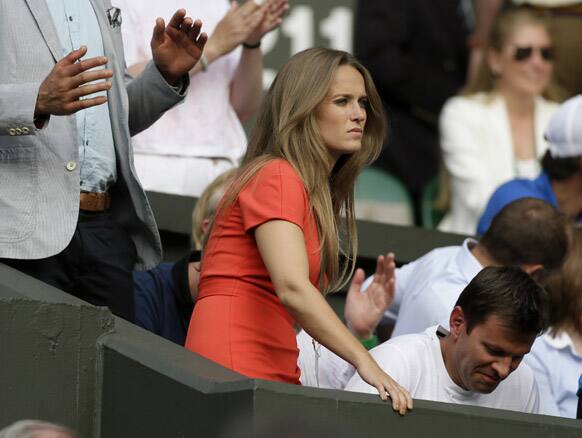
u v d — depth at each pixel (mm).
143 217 19734
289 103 18391
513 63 32156
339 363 20797
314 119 18375
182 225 25859
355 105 18500
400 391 17250
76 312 17750
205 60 25578
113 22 20125
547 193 27297
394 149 34219
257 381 16297
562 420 19031
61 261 19188
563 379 22875
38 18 19156
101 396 17812
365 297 21953
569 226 22844
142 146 25750
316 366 20031
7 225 18766
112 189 19812
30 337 17438
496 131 32031
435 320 22141
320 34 34438
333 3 34531
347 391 16984
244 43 26156
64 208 18938
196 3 26516
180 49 19797
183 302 21547
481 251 22906
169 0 25922
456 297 22250
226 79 26359
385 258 21969
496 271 19281
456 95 33875
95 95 19578
